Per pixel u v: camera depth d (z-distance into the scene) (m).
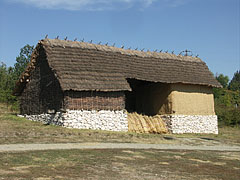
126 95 31.94
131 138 20.08
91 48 26.50
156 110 28.97
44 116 24.89
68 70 23.05
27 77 27.94
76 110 22.47
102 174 10.48
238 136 28.05
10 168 10.41
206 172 11.95
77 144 16.14
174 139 21.84
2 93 39.44
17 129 20.06
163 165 12.57
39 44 25.56
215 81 31.20
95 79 23.50
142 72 26.77
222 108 44.16
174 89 28.08
